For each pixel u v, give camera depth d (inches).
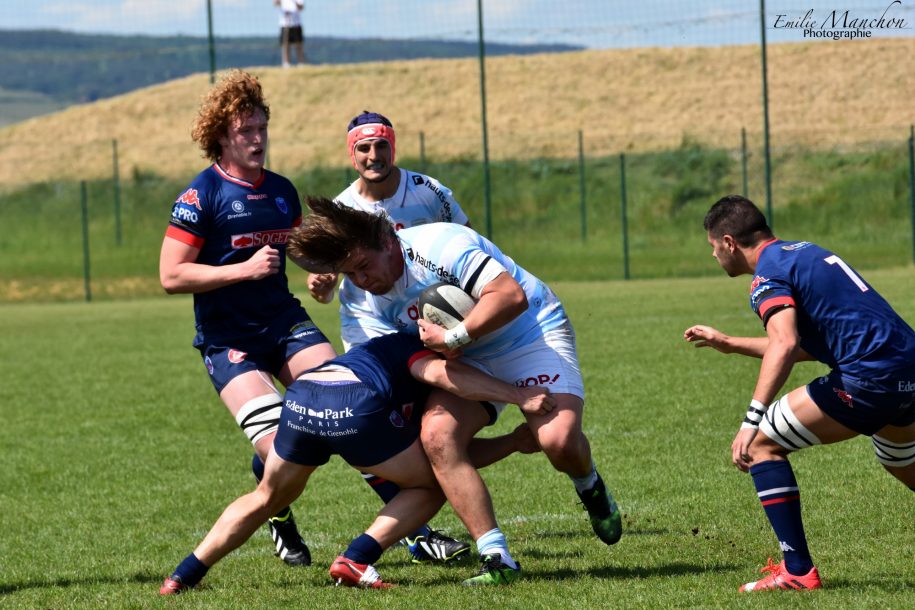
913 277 2979.8
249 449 1305.4
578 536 868.6
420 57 7273.6
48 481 1176.8
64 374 1993.1
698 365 1697.8
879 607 624.7
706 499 954.1
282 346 831.7
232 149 841.5
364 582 723.4
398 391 717.3
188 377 1904.5
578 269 4018.2
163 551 887.1
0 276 4611.2
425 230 722.2
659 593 676.7
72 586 780.0
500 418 1414.9
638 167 5226.4
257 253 804.0
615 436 1229.1
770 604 637.3
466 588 708.0
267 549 891.4
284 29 7357.3
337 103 6732.3
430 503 730.2
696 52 6648.6
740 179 4943.4
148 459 1266.0
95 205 5590.6
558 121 6146.7
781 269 668.1
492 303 684.1
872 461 1055.0
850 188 4606.3
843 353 660.7
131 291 4160.9
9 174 6343.5
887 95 5713.6
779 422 677.9
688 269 3799.2
